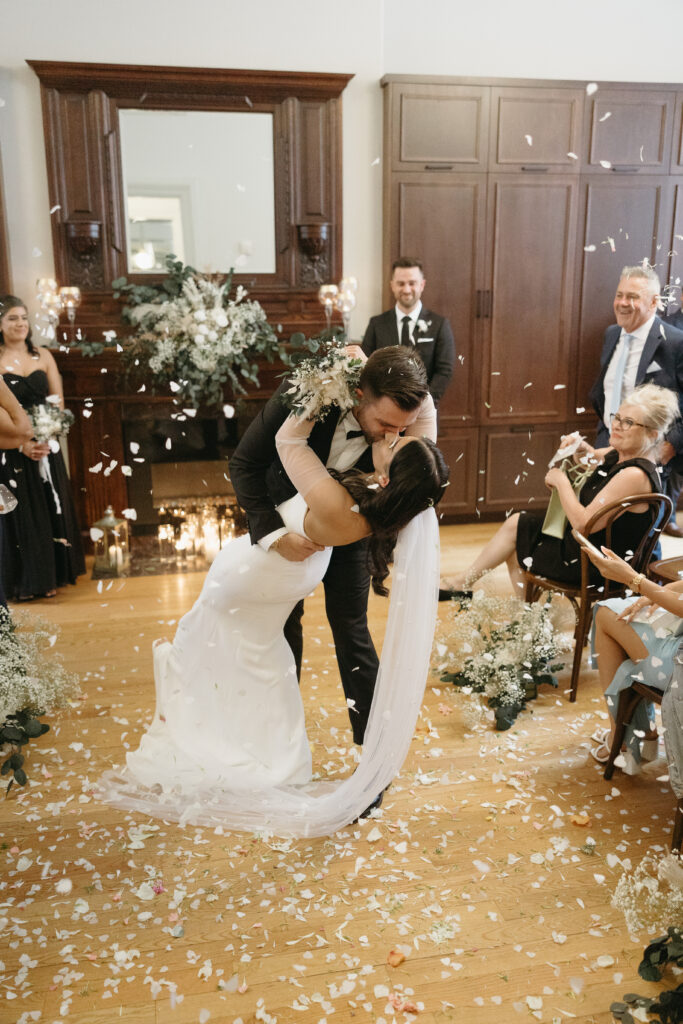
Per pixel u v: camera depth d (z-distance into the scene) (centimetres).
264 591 231
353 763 269
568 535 315
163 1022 173
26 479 405
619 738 255
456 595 365
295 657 269
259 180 489
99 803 248
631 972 186
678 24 531
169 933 197
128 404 477
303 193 495
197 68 462
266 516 221
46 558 414
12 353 408
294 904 207
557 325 531
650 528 285
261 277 501
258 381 481
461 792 254
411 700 224
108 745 280
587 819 238
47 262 485
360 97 498
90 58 462
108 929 198
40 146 471
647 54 534
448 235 507
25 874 217
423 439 197
